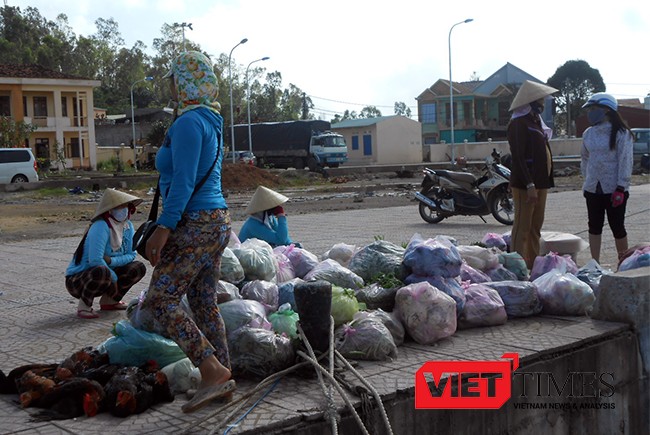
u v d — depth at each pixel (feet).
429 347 15.35
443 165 144.66
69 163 172.35
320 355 13.46
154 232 11.27
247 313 14.12
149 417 11.75
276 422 11.18
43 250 37.73
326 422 11.59
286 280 18.13
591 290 17.89
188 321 11.69
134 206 21.22
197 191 11.73
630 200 57.93
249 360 13.35
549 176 23.47
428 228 42.52
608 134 23.80
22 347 16.93
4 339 17.78
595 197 24.26
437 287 16.78
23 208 74.49
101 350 13.83
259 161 158.10
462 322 16.79
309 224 46.78
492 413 13.84
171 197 11.32
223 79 280.10
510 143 23.15
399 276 17.57
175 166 11.39
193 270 11.74
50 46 316.60
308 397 12.34
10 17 323.16
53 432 11.18
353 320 14.90
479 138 228.63
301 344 13.71
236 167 111.65
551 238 24.03
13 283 26.71
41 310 21.35
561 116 240.94
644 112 179.73
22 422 11.66
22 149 104.63
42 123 166.40
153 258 11.25
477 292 17.15
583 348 15.56
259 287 16.01
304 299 13.51
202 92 11.90
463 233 39.47
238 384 13.32
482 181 44.14
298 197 81.41
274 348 13.24
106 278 19.89
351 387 12.45
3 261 33.55
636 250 21.01
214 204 11.89
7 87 160.66
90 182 104.78
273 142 153.99
